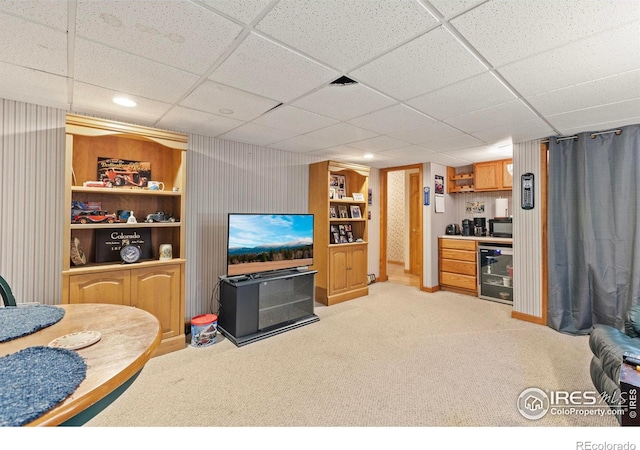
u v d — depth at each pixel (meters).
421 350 2.73
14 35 1.42
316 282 4.26
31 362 1.01
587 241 3.05
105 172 2.72
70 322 1.43
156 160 2.99
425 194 4.97
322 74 1.83
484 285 4.48
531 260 3.47
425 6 1.23
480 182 4.81
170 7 1.23
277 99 2.23
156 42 1.49
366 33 1.42
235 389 2.10
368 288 5.12
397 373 2.32
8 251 2.25
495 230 4.66
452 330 3.22
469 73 1.81
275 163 3.94
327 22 1.33
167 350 2.67
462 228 5.07
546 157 3.37
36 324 1.35
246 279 3.12
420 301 4.34
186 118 2.67
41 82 1.95
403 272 6.67
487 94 2.12
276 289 3.32
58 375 0.94
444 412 1.85
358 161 4.84
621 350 1.78
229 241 3.02
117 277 2.44
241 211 3.60
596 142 3.01
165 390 2.08
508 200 4.83
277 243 3.39
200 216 3.26
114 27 1.37
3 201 2.23
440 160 4.71
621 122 2.75
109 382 0.94
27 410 0.78
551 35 1.42
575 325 3.15
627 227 2.85
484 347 2.79
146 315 1.53
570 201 3.19
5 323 1.36
